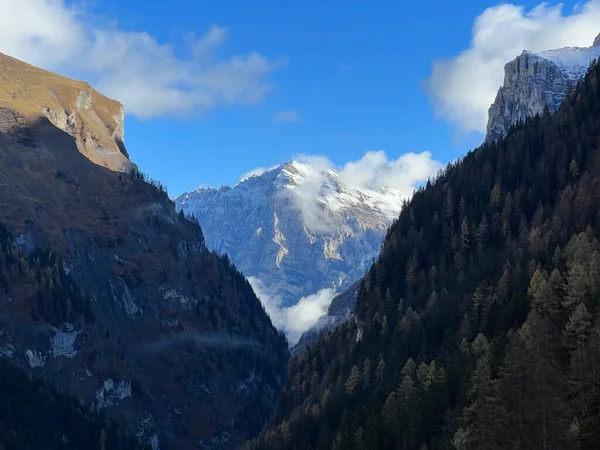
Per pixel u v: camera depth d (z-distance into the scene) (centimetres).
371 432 11762
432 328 16188
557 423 8088
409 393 13038
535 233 16275
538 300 11956
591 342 9288
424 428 11331
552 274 12294
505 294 14212
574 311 10894
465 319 14812
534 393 8369
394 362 16112
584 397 8269
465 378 11462
